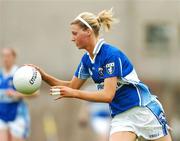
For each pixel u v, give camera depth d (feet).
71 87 71.77
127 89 68.54
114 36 209.36
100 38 68.85
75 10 209.77
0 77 106.32
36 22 211.41
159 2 211.00
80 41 67.67
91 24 67.51
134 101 68.59
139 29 209.97
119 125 68.69
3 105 106.11
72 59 209.97
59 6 210.59
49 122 194.08
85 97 65.41
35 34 211.20
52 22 210.79
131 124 68.59
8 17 211.00
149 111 69.10
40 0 211.00
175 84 207.21
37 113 194.80
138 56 209.87
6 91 104.99
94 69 68.44
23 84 68.54
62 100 195.00
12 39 211.20
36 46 211.00
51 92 64.90
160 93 205.87
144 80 208.44
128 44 209.56
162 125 69.62
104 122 115.85
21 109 106.93
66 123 194.59
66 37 210.59
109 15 68.80
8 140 107.34
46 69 210.79
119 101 68.69
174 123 176.55
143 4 210.18
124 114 68.85
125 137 67.97
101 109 116.06
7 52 106.52
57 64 210.59
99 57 67.72
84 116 118.42
